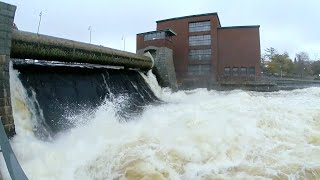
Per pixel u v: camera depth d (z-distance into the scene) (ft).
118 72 75.82
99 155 32.65
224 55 134.31
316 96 77.66
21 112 40.68
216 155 31.48
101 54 64.95
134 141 35.65
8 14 34.83
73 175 29.63
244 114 43.24
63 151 32.81
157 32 114.11
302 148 32.81
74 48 57.11
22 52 47.01
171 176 28.30
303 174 27.17
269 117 41.37
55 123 43.62
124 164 30.27
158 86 93.81
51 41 52.03
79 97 54.65
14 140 33.22
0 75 33.24
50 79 51.72
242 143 33.91
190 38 139.44
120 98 65.62
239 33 133.08
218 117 41.88
